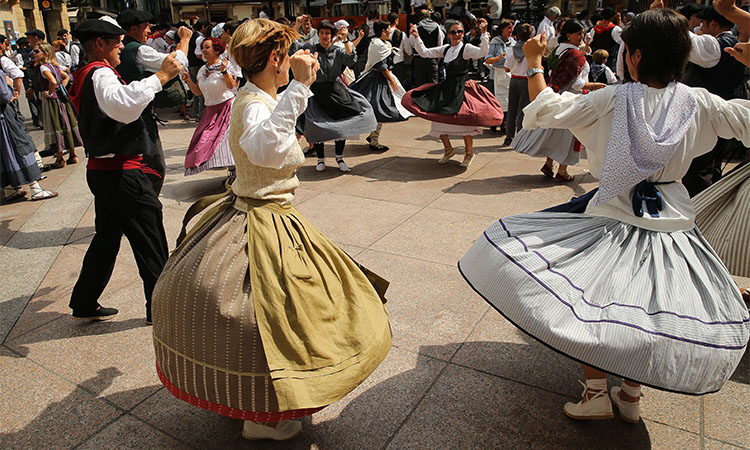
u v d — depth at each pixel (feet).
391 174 20.99
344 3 46.62
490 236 7.45
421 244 14.30
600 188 6.88
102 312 11.02
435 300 11.43
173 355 6.76
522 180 19.84
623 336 6.25
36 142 29.71
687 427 7.78
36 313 11.48
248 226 6.71
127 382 9.10
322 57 19.75
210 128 18.03
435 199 17.88
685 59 6.72
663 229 6.93
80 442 7.76
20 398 8.74
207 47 17.37
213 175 21.81
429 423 7.95
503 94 28.09
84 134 9.50
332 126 20.21
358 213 16.72
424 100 20.80
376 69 22.89
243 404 6.52
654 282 6.60
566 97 7.20
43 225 16.89
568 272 6.77
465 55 19.90
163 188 20.06
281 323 6.28
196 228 7.41
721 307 6.52
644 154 6.64
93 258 10.41
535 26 46.34
